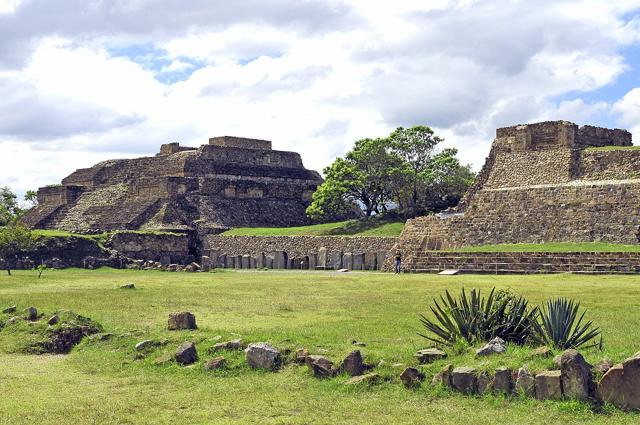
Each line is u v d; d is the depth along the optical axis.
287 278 55.16
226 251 84.69
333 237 75.38
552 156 73.19
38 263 72.19
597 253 51.53
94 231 91.88
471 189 77.06
